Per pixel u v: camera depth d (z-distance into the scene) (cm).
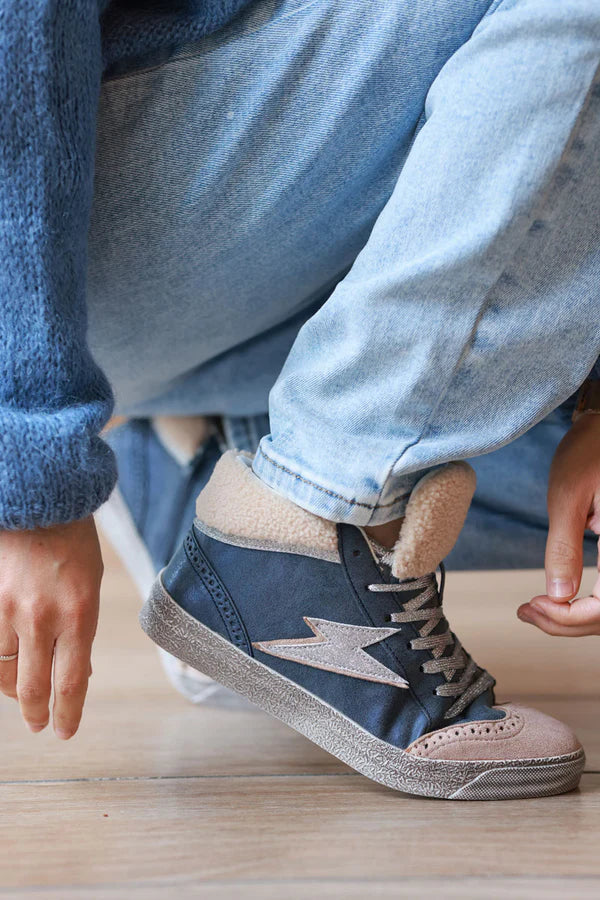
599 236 93
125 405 123
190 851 92
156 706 114
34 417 91
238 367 122
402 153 102
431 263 92
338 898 88
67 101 91
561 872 90
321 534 98
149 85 98
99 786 100
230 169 101
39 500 90
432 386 94
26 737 107
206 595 101
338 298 95
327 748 100
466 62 93
